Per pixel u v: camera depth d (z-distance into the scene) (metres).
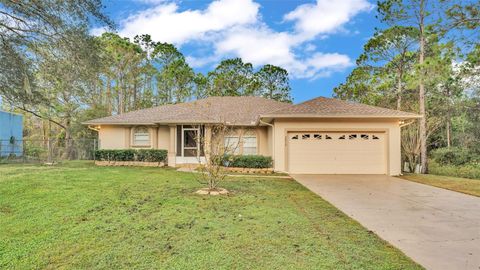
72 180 10.79
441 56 8.69
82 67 12.97
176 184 10.64
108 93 33.12
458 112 23.25
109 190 9.17
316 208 7.52
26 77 12.31
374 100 24.84
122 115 20.52
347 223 6.20
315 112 15.01
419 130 18.30
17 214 6.59
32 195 8.24
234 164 15.70
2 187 9.09
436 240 5.21
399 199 8.87
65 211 6.79
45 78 13.54
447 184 11.98
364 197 9.14
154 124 18.70
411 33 19.59
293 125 15.36
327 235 5.38
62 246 4.82
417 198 9.05
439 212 7.29
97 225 5.81
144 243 4.91
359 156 15.23
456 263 4.24
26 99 13.32
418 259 4.36
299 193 9.65
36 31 11.68
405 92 23.16
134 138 19.34
